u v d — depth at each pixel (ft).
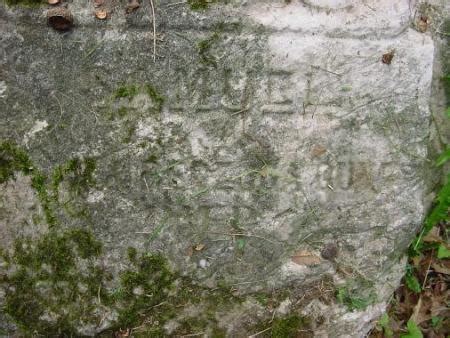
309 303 3.69
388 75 3.49
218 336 3.63
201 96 3.41
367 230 3.66
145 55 3.35
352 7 3.43
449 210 3.92
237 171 3.50
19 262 3.43
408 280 4.02
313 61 3.43
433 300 4.03
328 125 3.51
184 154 3.45
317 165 3.54
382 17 3.44
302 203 3.57
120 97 3.37
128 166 3.43
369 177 3.60
